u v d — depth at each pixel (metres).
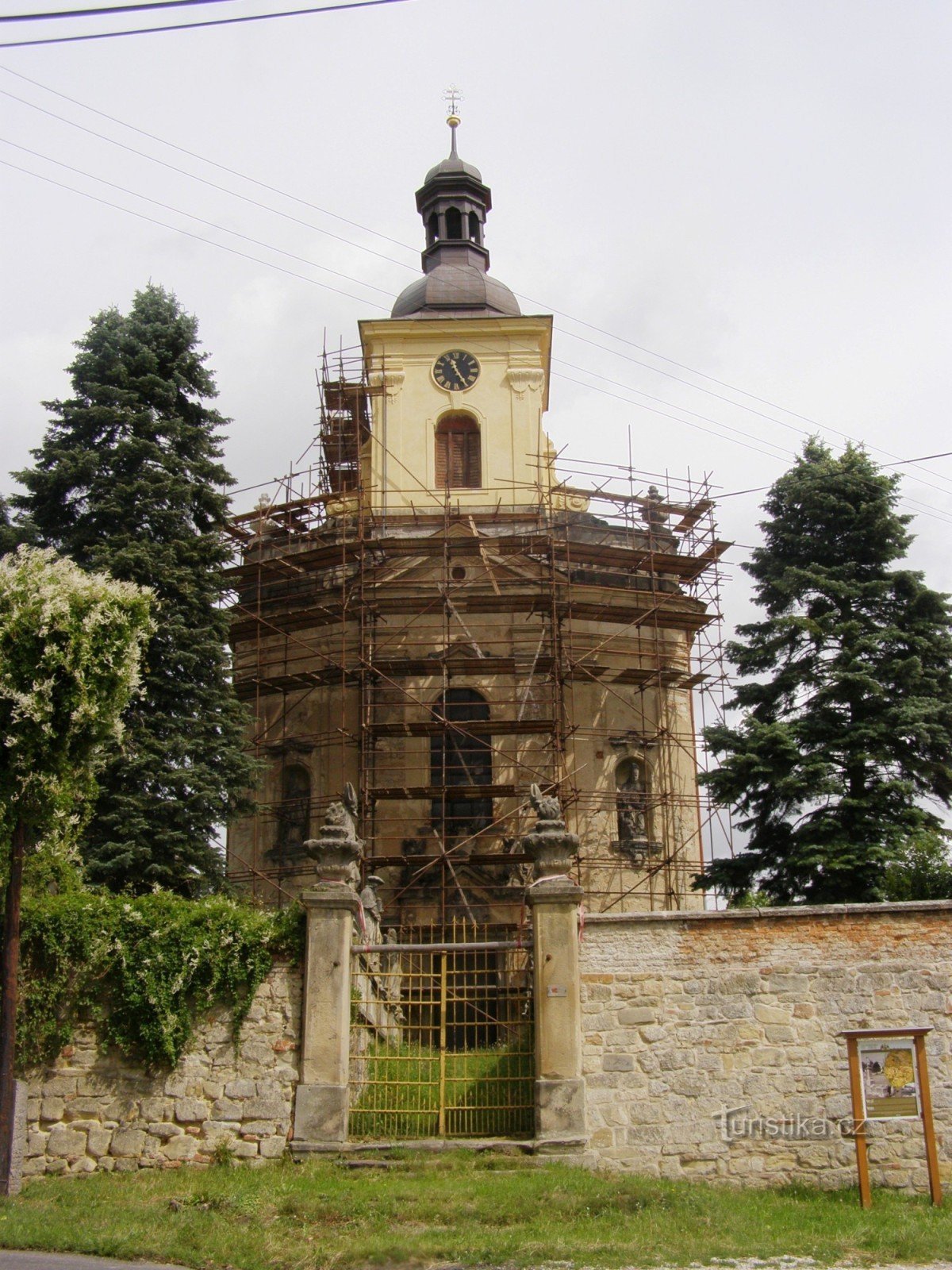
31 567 18.28
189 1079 18.69
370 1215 15.23
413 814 36.47
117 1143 18.42
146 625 18.52
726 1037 18.84
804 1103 18.62
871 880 28.69
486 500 41.75
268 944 19.22
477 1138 18.55
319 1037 18.70
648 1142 18.36
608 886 36.38
